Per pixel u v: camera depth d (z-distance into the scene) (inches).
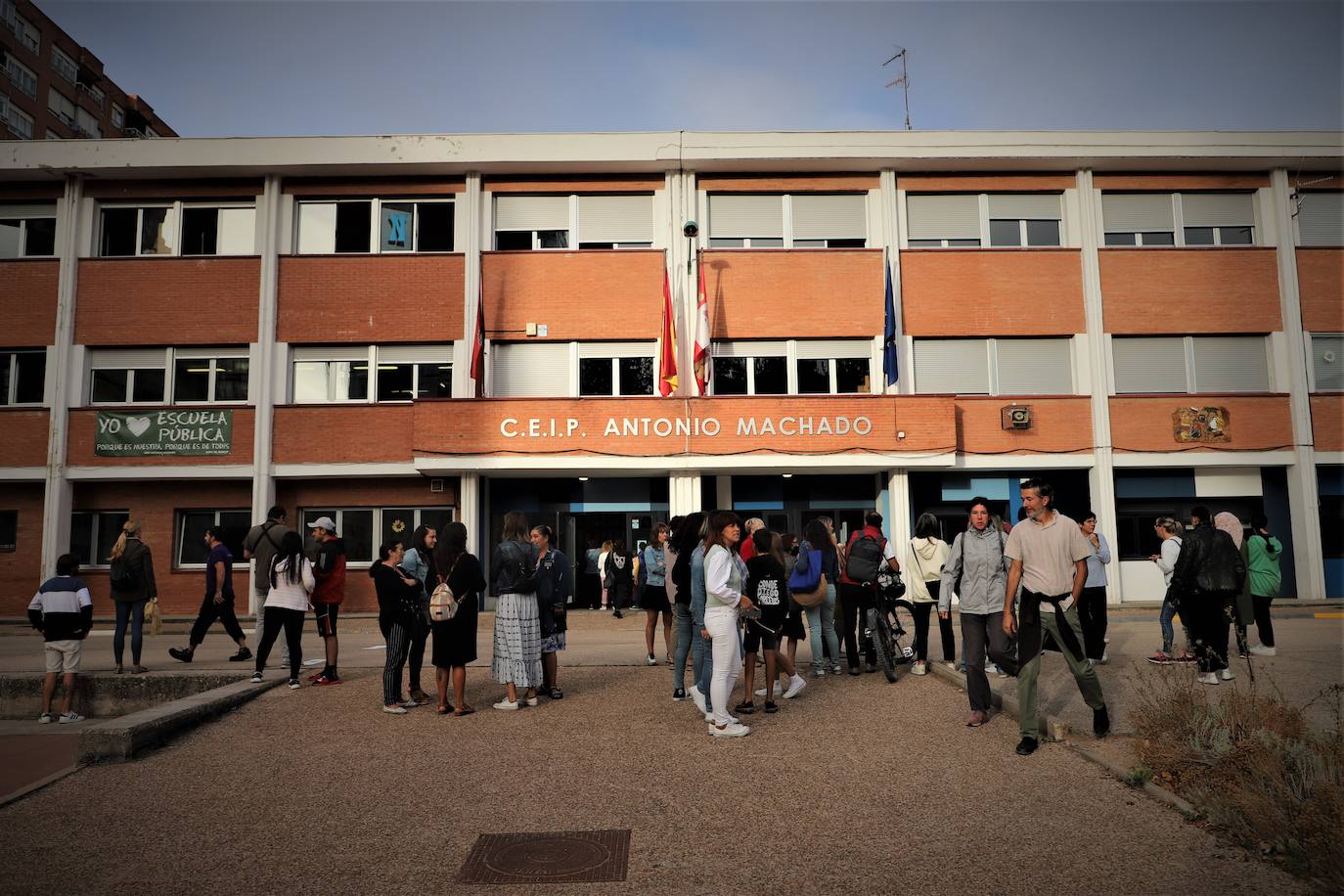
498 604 331.3
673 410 711.7
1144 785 223.8
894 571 375.9
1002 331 762.2
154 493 748.0
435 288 754.8
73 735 349.7
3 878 184.9
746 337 756.0
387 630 329.1
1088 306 764.0
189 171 756.6
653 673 393.1
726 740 279.6
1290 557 759.7
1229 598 339.9
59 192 768.9
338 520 751.1
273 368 745.6
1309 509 746.8
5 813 227.3
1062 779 235.0
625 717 312.8
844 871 180.9
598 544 776.3
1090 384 757.3
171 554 742.5
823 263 761.0
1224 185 786.2
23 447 736.3
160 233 773.9
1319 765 202.5
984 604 289.4
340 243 772.6
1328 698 284.7
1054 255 771.4
